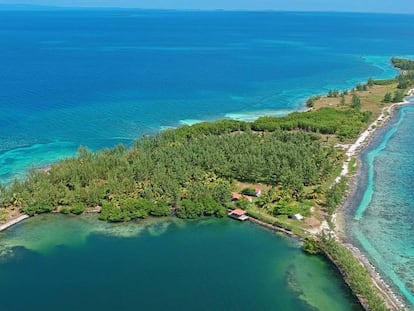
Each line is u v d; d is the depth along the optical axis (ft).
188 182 292.40
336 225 254.27
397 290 200.44
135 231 253.44
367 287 192.24
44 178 288.71
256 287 208.03
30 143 387.34
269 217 260.83
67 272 218.79
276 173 300.81
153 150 333.62
